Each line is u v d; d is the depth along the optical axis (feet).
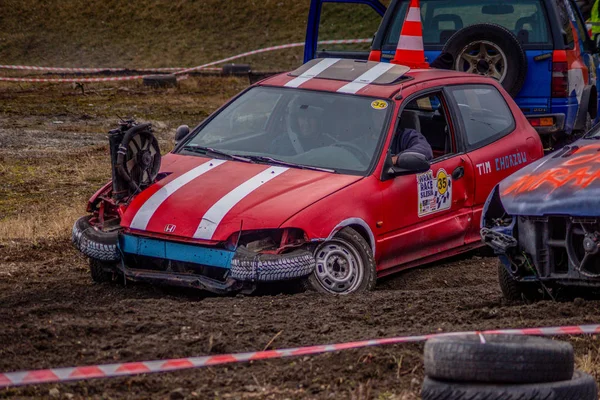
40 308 36.45
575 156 40.09
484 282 46.93
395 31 72.02
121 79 171.42
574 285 36.99
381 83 48.39
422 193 45.75
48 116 119.44
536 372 24.45
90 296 41.55
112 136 42.83
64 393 27.84
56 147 95.61
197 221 40.19
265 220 39.47
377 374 29.94
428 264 50.19
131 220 41.60
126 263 42.14
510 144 51.85
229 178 43.21
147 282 41.32
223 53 233.35
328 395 28.14
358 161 44.42
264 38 241.76
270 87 49.98
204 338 33.01
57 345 31.91
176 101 140.56
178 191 42.45
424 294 40.63
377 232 43.14
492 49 65.16
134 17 255.29
